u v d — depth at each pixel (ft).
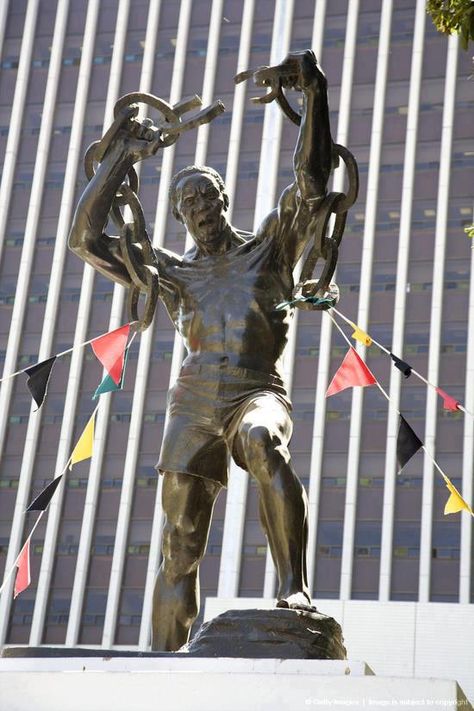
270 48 272.72
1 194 273.54
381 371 245.45
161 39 279.08
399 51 266.36
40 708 26.07
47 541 242.58
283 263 36.24
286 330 35.96
